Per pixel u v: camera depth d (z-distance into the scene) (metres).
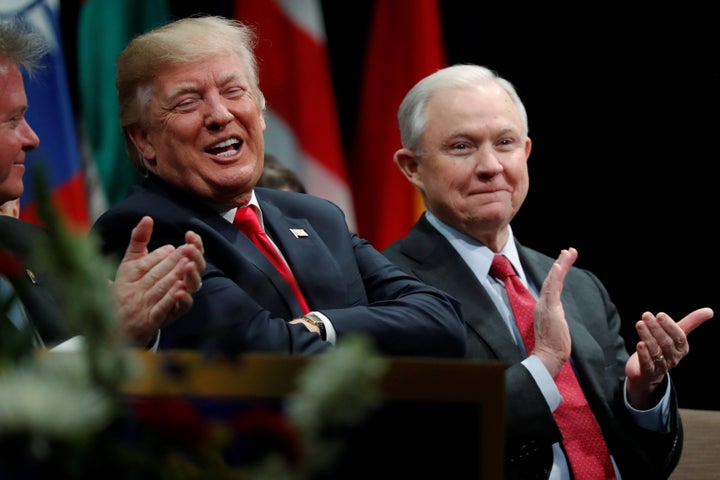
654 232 12.11
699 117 11.88
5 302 2.76
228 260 5.26
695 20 11.83
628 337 12.22
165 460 2.16
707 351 11.83
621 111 12.17
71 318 2.09
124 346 2.20
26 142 5.03
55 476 2.06
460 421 2.63
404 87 11.28
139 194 5.48
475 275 6.45
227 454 2.43
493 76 6.77
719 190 11.83
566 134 12.38
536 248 12.52
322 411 2.05
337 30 12.38
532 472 5.77
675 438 6.22
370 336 5.19
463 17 12.30
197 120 5.38
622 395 6.31
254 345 4.88
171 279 4.18
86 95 9.81
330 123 10.82
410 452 2.62
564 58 12.31
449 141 6.50
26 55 5.09
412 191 11.21
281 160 10.75
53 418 1.92
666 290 12.06
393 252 6.66
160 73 5.43
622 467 6.17
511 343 6.15
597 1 12.17
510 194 6.52
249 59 5.68
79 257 2.04
